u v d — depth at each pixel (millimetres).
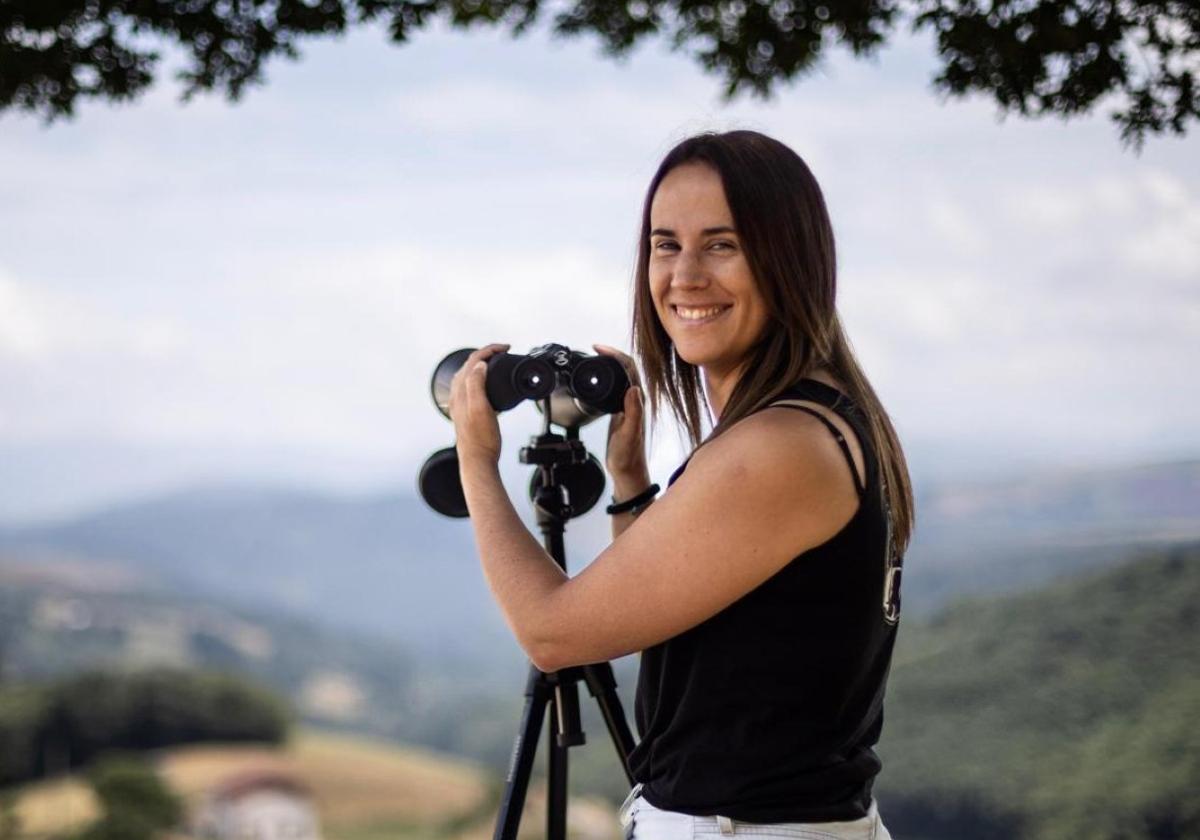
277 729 85875
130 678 82438
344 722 150375
